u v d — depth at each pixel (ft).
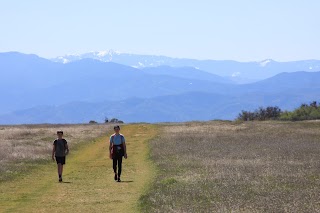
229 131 251.80
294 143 183.42
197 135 225.56
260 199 73.41
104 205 75.87
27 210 73.36
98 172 117.39
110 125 350.02
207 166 117.08
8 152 152.05
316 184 89.10
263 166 115.55
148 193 81.00
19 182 101.81
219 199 74.23
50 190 91.50
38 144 186.60
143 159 143.13
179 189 83.05
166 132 254.68
